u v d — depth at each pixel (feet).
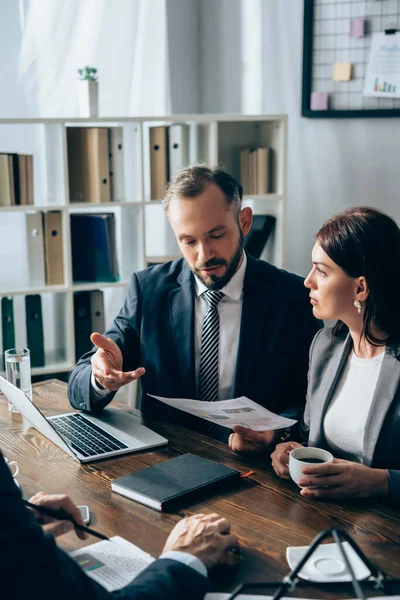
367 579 3.59
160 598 3.24
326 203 11.96
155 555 3.88
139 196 10.75
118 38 11.66
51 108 11.27
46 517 3.99
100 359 5.82
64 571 3.05
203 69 13.17
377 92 10.98
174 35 12.67
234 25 12.48
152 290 6.84
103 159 10.54
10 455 5.36
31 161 10.19
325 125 11.73
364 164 11.39
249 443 5.34
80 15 11.32
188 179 6.01
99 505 4.50
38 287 10.52
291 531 4.14
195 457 5.08
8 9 10.82
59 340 11.37
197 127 11.23
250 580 3.63
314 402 5.60
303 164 12.14
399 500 4.48
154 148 10.96
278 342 6.58
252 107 12.47
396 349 5.07
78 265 10.95
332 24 11.23
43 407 6.45
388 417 4.97
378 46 10.87
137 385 10.41
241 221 6.50
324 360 5.64
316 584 3.58
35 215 10.53
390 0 10.63
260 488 4.73
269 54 12.08
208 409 5.23
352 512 4.37
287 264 12.62
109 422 5.98
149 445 5.45
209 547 3.70
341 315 5.27
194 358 6.65
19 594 2.94
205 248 6.07
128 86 11.85
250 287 6.62
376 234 5.04
